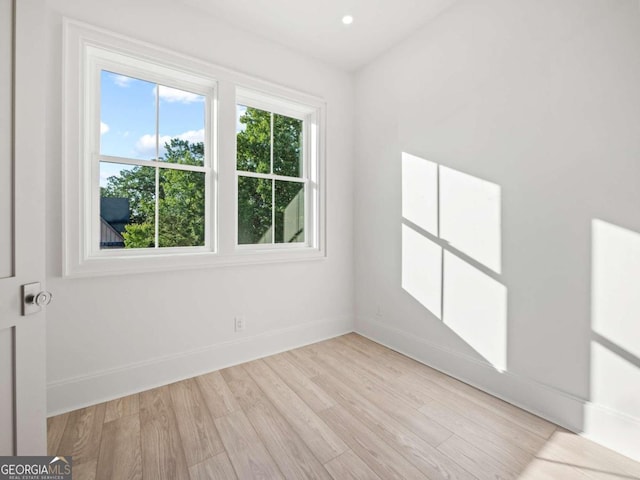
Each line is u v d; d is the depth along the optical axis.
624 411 1.50
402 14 2.37
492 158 2.05
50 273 1.78
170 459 1.44
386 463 1.43
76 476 1.33
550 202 1.77
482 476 1.36
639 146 1.45
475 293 2.16
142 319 2.09
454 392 2.07
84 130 1.87
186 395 2.01
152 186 2.21
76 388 1.86
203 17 2.30
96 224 1.99
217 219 2.37
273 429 1.67
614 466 1.42
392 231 2.83
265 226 2.78
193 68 2.24
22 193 1.11
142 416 1.78
